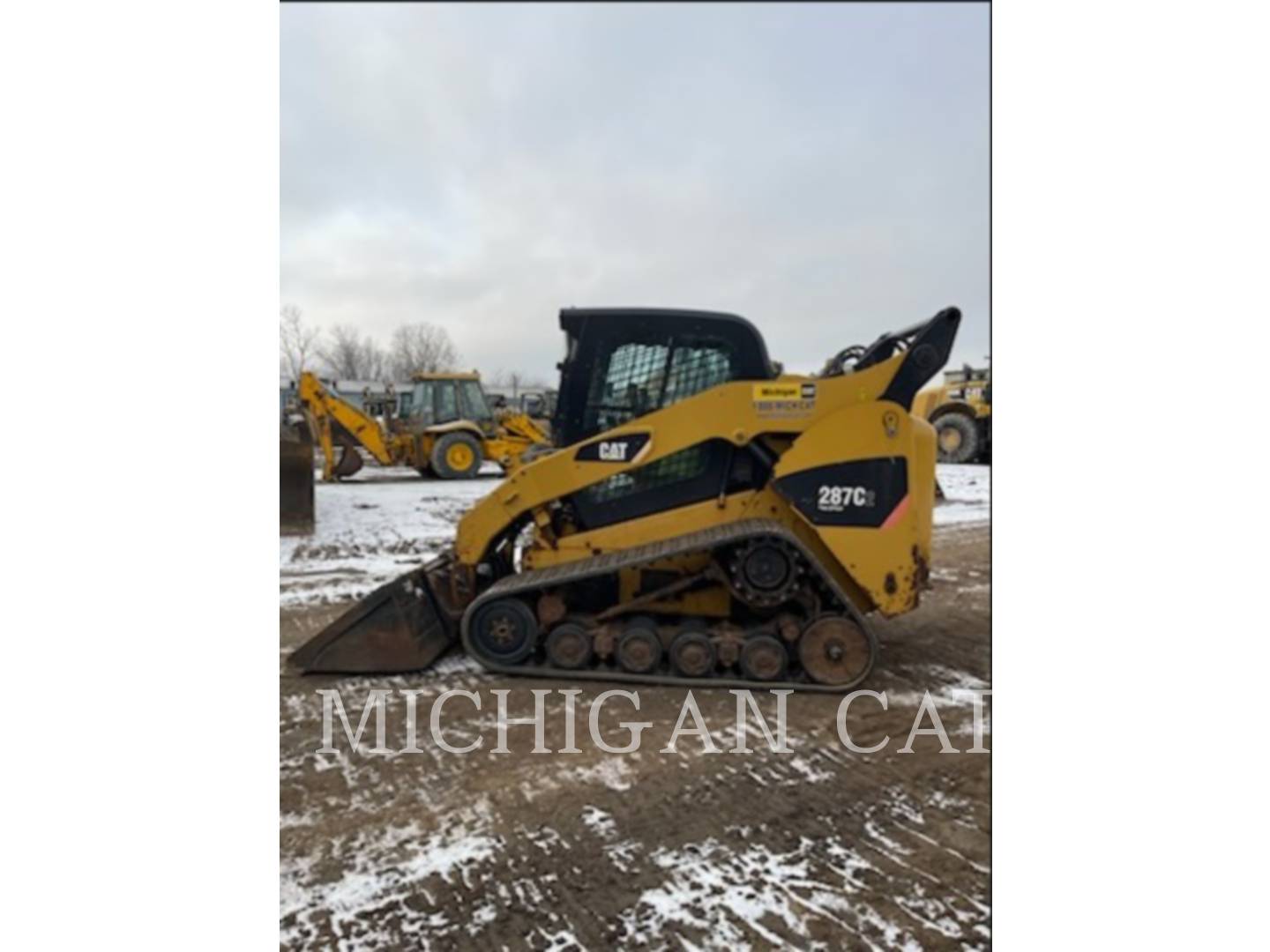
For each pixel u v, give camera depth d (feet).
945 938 7.08
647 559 13.44
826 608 13.93
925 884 7.91
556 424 15.74
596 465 14.69
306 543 28.35
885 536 13.51
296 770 10.46
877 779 10.23
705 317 15.06
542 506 15.15
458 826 9.02
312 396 53.83
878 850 8.55
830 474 13.56
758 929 7.22
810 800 9.66
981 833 8.89
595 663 14.14
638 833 8.87
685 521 14.71
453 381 59.36
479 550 15.39
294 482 30.48
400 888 7.85
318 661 14.28
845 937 7.11
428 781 10.12
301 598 20.07
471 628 14.24
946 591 21.65
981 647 16.31
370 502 40.63
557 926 7.29
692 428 14.29
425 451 55.93
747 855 8.45
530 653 14.20
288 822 9.09
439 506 39.14
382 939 7.11
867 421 13.48
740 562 13.33
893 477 13.48
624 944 7.04
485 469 66.28
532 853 8.46
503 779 10.18
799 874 8.09
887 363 13.57
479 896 7.73
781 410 13.94
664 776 10.29
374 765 10.59
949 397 61.36
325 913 7.45
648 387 15.30
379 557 25.77
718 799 9.69
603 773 10.37
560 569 14.46
